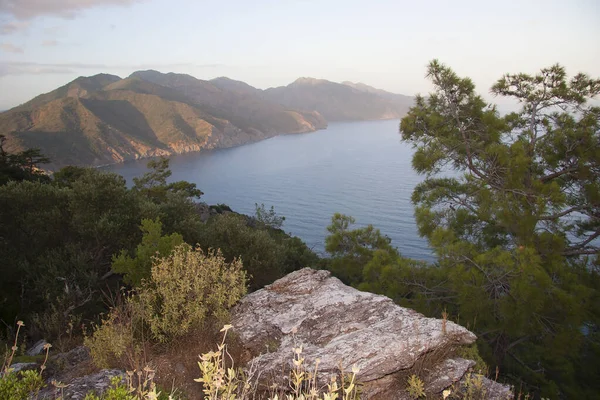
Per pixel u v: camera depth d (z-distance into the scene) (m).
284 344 6.17
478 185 11.59
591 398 10.54
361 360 5.04
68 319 9.91
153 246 10.30
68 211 15.70
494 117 11.92
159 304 7.21
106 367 5.85
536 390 10.59
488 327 9.98
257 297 7.87
